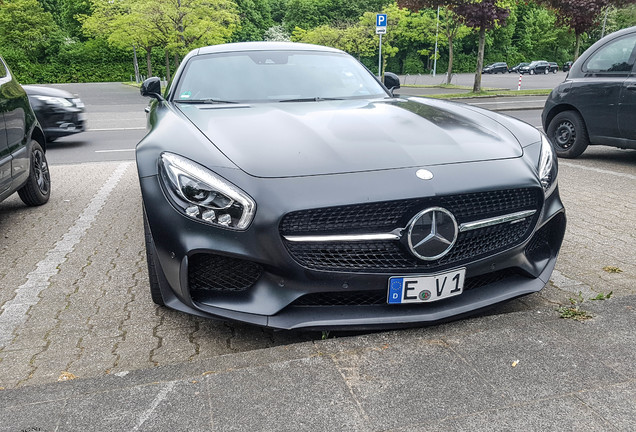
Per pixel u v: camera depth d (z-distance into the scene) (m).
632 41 5.96
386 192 2.01
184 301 2.15
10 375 2.09
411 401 1.68
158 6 30.64
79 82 64.62
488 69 64.25
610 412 1.61
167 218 2.11
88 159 8.03
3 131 3.92
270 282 2.07
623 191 5.07
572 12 22.31
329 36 44.28
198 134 2.39
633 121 5.81
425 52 46.88
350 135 2.38
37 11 64.25
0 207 4.98
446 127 2.57
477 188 2.10
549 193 2.42
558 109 6.88
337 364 1.90
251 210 1.99
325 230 2.02
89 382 1.84
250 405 1.68
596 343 2.01
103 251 3.62
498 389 1.73
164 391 1.76
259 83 3.41
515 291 2.29
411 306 2.15
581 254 3.35
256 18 77.62
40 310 2.69
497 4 20.95
